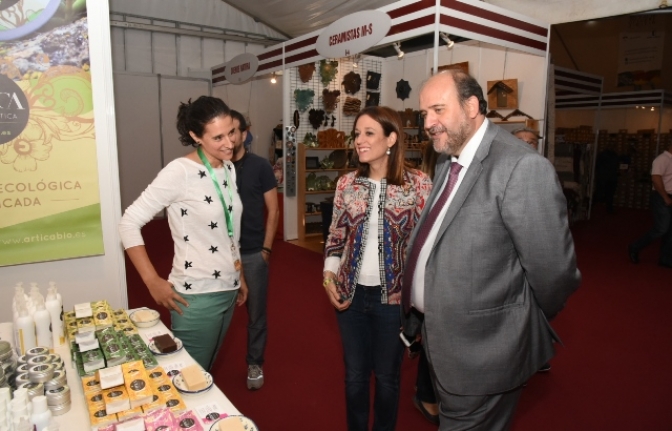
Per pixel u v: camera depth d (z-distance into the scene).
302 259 5.49
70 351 1.43
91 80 1.90
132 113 7.82
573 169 8.36
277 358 3.00
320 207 6.41
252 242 2.39
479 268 1.31
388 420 1.78
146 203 1.59
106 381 1.14
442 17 3.58
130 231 1.58
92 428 1.04
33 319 1.42
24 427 0.95
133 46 7.79
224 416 1.17
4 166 1.77
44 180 1.85
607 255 5.93
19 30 1.72
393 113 1.69
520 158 1.26
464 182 1.33
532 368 1.44
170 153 8.29
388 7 4.00
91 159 1.95
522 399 2.53
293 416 2.37
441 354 1.38
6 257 1.82
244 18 8.66
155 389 1.18
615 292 4.41
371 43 4.22
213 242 1.69
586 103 8.74
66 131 1.87
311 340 3.28
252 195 2.35
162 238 6.55
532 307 1.41
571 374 2.82
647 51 10.88
